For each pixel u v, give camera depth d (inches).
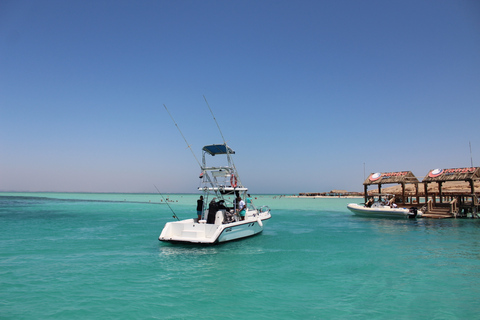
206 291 309.9
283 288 321.1
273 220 1061.8
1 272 374.3
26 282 335.0
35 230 763.4
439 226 858.1
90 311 257.9
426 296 300.2
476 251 512.1
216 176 579.2
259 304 277.1
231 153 612.7
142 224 916.0
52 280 342.0
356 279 353.7
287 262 430.3
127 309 262.5
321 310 264.5
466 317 252.1
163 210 1601.9
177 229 525.3
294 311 262.1
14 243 573.9
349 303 281.3
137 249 512.7
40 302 277.4
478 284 337.7
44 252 490.9
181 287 320.8
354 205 1208.8
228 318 246.7
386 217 1085.8
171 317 247.4
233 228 532.7
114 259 442.0
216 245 517.0
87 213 1362.0
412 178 1184.8
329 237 656.4
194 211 1524.4
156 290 311.3
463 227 836.6
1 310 258.4
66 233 710.5
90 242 582.9
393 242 597.6
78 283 331.9
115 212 1441.9
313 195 5137.8
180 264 414.9
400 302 284.4
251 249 518.3
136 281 340.5
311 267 404.8
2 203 2242.9
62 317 245.3
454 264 423.8
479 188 1731.1
